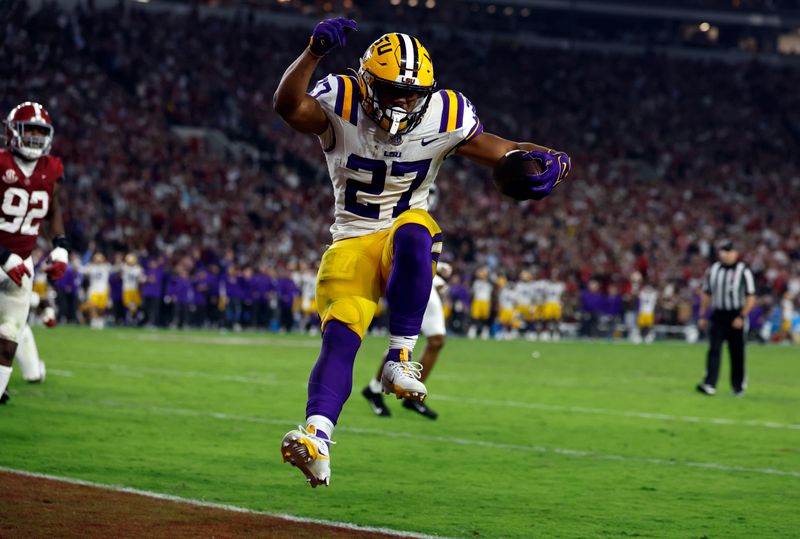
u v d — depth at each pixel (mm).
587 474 11594
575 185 65000
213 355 27469
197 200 50250
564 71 75812
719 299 22266
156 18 62031
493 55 75062
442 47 73250
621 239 59625
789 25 85812
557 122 72062
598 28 83750
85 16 58750
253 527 8258
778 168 73438
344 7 72500
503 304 47562
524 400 19578
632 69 78062
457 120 7391
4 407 14672
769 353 41156
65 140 48875
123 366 22562
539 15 81000
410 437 13984
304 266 44906
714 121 76375
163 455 11586
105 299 38812
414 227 7125
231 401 17203
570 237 58188
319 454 6434
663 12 82250
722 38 86875
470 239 54125
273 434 13562
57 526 7992
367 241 7438
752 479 11609
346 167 7398
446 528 8633
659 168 71438
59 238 12328
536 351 36719
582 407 18734
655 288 53812
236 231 48594
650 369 29562
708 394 22312
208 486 9961
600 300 49594
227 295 43125
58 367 21375
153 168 50375
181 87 59250
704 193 68562
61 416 14148
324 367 6965
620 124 73875
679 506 9961
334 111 7211
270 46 65438
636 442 14359
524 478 11203
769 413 18922
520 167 7164
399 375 6938
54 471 10344
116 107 54188
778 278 56156
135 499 9141
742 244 62250
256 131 60344
